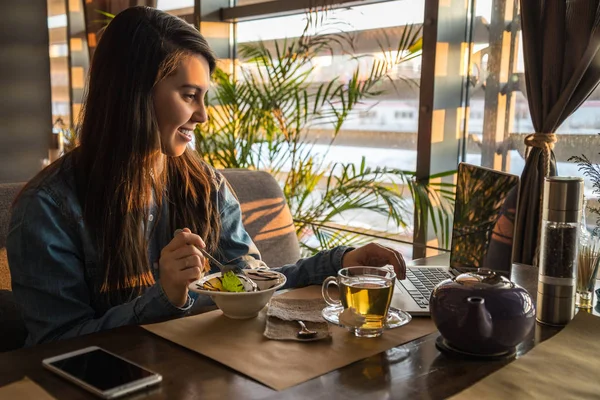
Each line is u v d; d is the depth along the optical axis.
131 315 1.01
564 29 1.77
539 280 1.02
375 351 0.86
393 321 0.98
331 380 0.76
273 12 2.87
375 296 0.92
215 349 0.86
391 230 2.52
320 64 2.76
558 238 0.99
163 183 1.29
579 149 1.99
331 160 2.79
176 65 1.13
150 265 1.29
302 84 2.84
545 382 0.76
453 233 1.34
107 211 1.15
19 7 4.15
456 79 2.32
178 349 0.87
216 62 1.23
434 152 2.29
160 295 1.01
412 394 0.72
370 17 2.52
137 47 1.12
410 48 2.33
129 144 1.14
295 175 2.63
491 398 0.71
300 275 1.26
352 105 2.64
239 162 2.66
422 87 2.27
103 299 1.18
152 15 1.15
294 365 0.81
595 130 1.95
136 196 1.17
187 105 1.18
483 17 2.26
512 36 2.17
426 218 2.17
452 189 2.36
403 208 2.45
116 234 1.16
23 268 1.06
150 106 1.14
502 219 1.19
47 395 0.71
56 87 4.37
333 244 2.60
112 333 0.93
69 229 1.13
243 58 3.15
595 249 1.15
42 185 1.13
